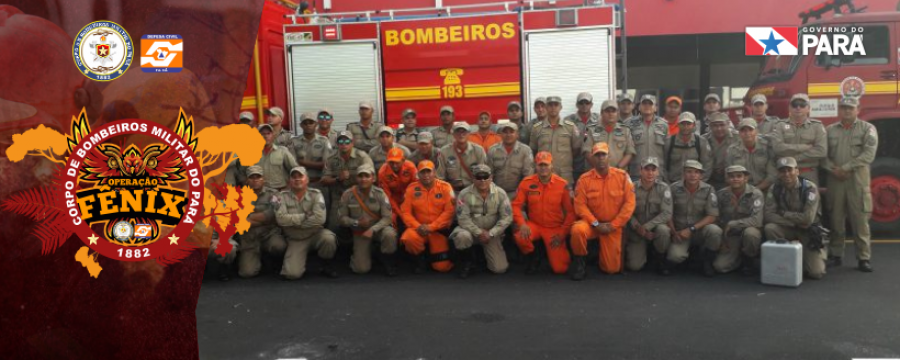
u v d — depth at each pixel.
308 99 7.23
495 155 6.23
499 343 3.82
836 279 5.17
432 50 7.07
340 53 7.18
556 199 5.69
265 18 7.14
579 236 5.34
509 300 4.82
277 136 6.68
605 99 6.96
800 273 5.02
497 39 6.99
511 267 6.06
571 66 6.96
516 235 5.71
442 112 6.84
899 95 6.32
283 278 5.69
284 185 6.11
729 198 5.61
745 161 5.91
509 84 7.02
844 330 3.91
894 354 3.49
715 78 9.97
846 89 6.39
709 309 4.45
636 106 9.72
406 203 5.81
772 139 5.79
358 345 3.83
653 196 5.58
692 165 5.48
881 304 4.44
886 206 6.40
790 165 5.16
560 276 5.63
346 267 6.15
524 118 7.03
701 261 6.08
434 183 5.81
